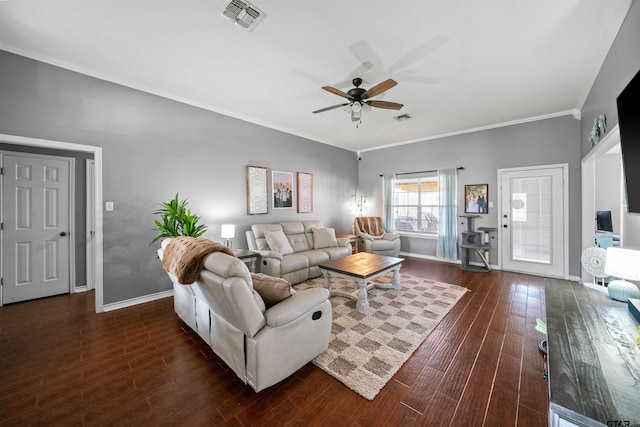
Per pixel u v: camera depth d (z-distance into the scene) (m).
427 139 5.59
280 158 4.94
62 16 2.02
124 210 3.10
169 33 2.22
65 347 2.21
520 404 1.57
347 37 2.25
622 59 2.03
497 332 2.43
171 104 3.48
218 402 1.60
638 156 1.44
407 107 3.86
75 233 3.69
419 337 2.33
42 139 2.58
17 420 1.46
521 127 4.44
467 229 4.96
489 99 3.57
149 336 2.40
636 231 2.73
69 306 3.12
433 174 5.54
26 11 1.96
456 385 1.74
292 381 1.79
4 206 3.18
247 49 2.44
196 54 2.53
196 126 3.73
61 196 3.57
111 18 2.04
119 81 3.03
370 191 6.65
